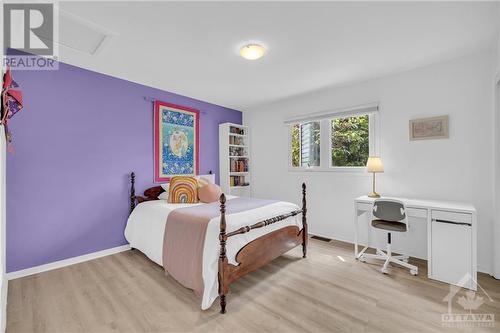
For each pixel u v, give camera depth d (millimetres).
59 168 2590
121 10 1709
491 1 1646
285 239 2553
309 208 3797
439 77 2641
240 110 4805
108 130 2971
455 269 2150
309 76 3008
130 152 3180
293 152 4066
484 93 2391
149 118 3395
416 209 2365
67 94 2643
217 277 1860
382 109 3035
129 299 1973
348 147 3457
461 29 1997
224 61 2574
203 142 4152
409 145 2842
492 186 2338
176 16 1790
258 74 2947
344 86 3369
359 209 2771
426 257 2715
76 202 2713
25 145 2377
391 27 1961
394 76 2941
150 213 2730
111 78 2996
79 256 2727
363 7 1709
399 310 1795
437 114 2656
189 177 3248
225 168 4316
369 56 2480
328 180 3580
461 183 2523
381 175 3062
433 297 1962
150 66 2707
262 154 4457
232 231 1976
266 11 1743
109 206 2984
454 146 2559
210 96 3869
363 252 2928
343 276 2346
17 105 1907
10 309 1829
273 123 4273
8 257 2289
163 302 1932
